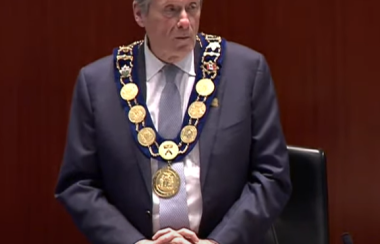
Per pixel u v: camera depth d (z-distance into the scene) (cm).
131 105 938
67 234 1405
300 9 1337
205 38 970
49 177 1391
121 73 955
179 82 941
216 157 910
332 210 1361
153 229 919
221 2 1349
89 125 949
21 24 1355
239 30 1352
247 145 927
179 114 930
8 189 1391
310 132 1353
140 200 918
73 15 1359
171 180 909
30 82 1368
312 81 1344
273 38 1346
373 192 1348
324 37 1335
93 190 948
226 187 913
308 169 1062
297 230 1060
